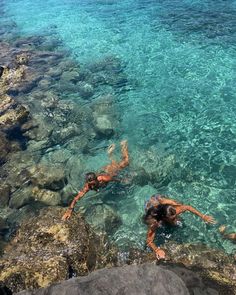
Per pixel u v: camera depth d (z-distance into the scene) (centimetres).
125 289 648
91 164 1297
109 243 995
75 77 1872
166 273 684
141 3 2836
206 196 1103
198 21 2270
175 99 1569
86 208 1120
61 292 663
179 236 975
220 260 877
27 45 2364
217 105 1489
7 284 831
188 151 1281
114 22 2522
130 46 2103
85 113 1570
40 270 855
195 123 1413
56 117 1577
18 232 1023
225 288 713
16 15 3089
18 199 1184
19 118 1559
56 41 2375
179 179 1177
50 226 985
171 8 2595
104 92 1703
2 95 1775
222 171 1183
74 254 909
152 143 1346
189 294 653
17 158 1370
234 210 1045
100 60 2000
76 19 2738
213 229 989
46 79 1891
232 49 1867
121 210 1099
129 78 1784
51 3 3306
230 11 2366
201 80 1661
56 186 1219
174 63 1833
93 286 662
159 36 2156
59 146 1416
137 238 1004
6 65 2103
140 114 1513
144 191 1148
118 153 1324
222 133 1344
